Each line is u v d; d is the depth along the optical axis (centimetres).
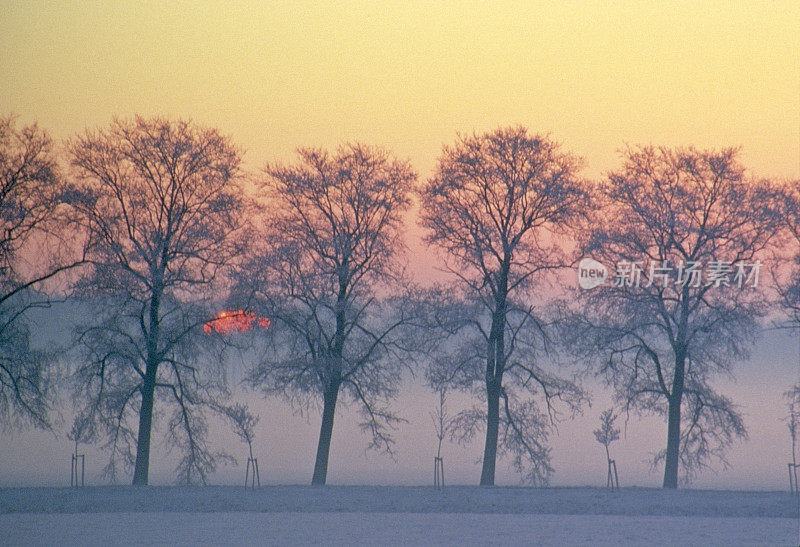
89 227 9762
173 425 10438
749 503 8100
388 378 10662
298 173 10488
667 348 10831
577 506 7912
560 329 10538
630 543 6019
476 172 10456
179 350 10256
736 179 10344
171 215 10156
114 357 10081
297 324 10144
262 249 10344
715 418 10506
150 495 8444
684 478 10519
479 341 10544
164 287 10150
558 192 10256
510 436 10550
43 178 9594
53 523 6875
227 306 10269
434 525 6831
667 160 10612
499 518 7219
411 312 10488
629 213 10550
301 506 7856
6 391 9731
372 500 8188
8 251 9569
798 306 10338
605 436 9381
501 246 10569
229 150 10362
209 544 5956
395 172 10612
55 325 10731
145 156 10069
